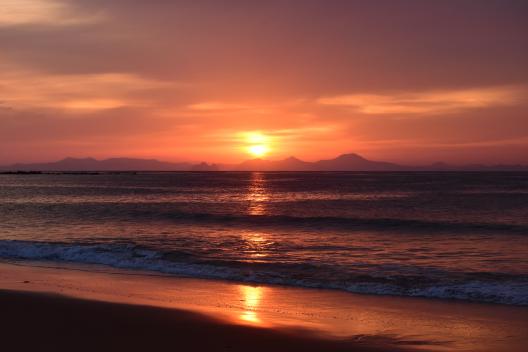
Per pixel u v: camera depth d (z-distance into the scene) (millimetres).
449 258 21453
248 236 29281
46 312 11453
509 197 69625
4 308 11750
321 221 37969
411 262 20406
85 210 48656
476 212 46625
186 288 15297
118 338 9633
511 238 28438
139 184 143125
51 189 106938
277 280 16750
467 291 14844
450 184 130625
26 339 9406
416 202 61156
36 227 34000
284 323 11188
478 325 11312
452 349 9523
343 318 11820
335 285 15938
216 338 9828
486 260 20922
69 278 16719
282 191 96438
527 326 11258
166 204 59438
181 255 21984
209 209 51438
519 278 17125
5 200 67875
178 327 10523
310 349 9344
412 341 10008
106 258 20859
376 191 93188
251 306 12945
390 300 13961
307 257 21719
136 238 28109
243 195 82562
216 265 19656
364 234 30438
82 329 10172
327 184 136125
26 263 20172
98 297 13414
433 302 13727
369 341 9930
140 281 16359
